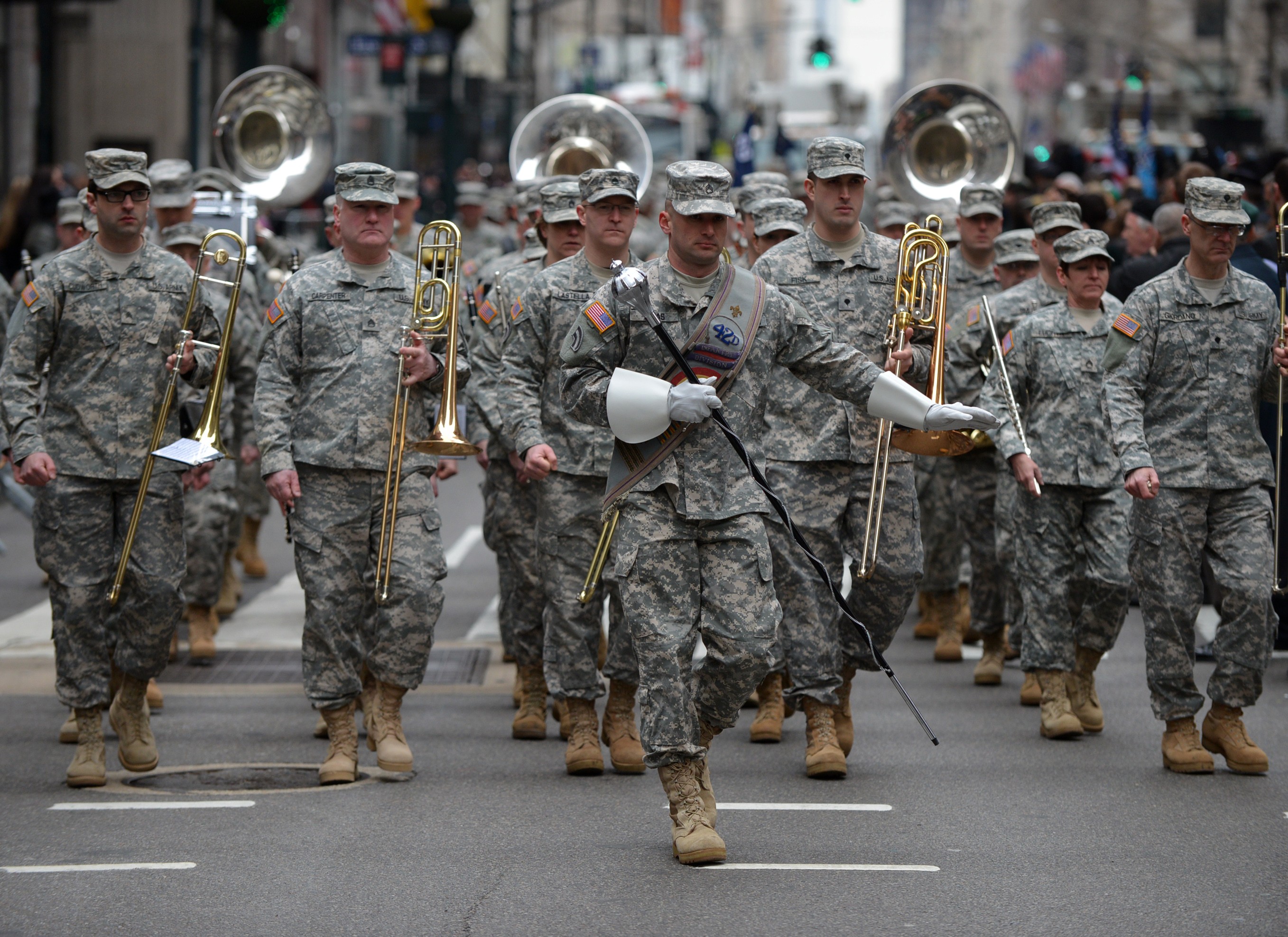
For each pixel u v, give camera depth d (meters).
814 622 24.56
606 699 30.53
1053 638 27.33
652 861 20.66
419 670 24.59
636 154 40.38
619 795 23.78
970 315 31.48
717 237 20.20
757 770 25.23
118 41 131.62
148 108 131.88
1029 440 28.03
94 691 24.20
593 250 25.30
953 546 33.66
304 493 24.45
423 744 26.97
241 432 36.88
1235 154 54.16
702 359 20.31
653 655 20.17
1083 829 22.06
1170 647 24.97
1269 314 24.92
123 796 23.72
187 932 18.20
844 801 23.44
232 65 135.00
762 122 127.56
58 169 59.03
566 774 25.06
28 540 49.97
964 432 23.42
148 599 24.20
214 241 34.22
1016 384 28.08
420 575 24.31
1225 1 161.75
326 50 156.62
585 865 20.45
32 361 23.88
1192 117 110.81
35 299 23.88
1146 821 22.45
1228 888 19.67
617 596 25.05
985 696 30.61
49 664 32.94
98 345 24.14
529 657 27.39
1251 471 24.66
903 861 20.66
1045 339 28.00
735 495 20.39
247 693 30.77
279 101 39.72
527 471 24.58
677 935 18.06
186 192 34.56
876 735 27.52
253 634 36.09
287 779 24.73
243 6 52.03
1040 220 30.36
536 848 21.19
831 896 19.34
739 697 20.52
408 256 37.53
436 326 24.52
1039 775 24.89
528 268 28.22
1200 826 22.22
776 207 31.12
